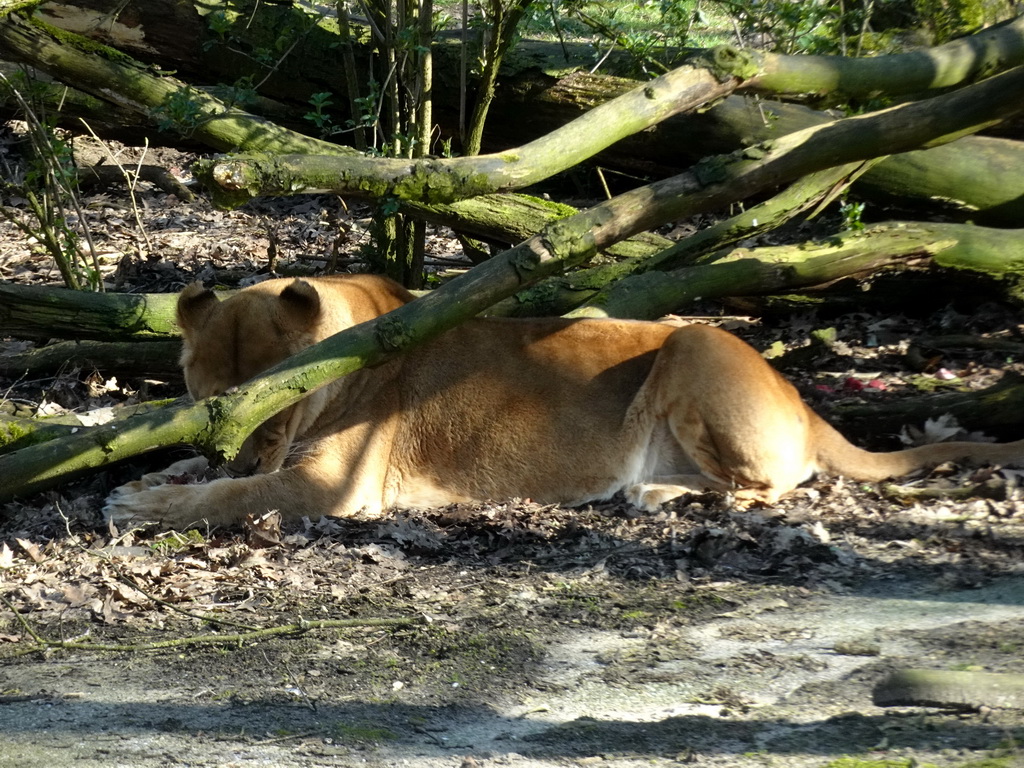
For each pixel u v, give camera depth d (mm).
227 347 10336
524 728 6211
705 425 10750
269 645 7637
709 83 10906
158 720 6367
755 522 9969
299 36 17453
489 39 15930
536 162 10469
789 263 14141
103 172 21703
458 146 18703
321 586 8836
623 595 8469
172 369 13859
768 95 11305
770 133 16359
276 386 9734
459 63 17672
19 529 10227
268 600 8578
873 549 9305
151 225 20188
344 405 10961
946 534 9586
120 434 9852
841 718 5984
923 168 15586
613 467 11016
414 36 14328
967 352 14086
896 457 11125
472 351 11242
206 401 9844
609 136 10695
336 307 10789
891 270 14703
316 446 10828
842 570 8828
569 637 7641
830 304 15312
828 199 14844
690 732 5992
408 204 14969
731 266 13977
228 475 10922
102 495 11227
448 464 11102
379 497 11078
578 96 17562
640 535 9930
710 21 16391
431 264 17125
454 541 10031
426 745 6008
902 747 5371
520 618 8016
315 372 9773
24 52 15102
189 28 18422
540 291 13969
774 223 14438
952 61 11586
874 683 6484
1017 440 11750
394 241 15609
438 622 7949
